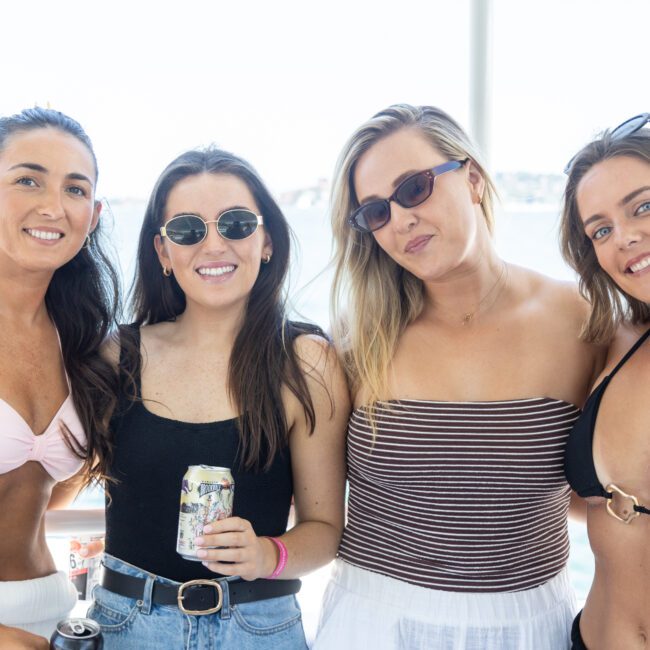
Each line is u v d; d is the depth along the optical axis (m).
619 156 1.43
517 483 1.61
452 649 1.59
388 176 1.65
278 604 1.66
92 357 1.76
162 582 1.60
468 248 1.66
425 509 1.64
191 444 1.65
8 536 1.67
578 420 1.58
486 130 2.39
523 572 1.64
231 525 1.46
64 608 1.73
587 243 1.61
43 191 1.59
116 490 1.68
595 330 1.65
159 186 1.72
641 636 1.39
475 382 1.67
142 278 1.85
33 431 1.67
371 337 1.75
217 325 1.74
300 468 1.77
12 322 1.70
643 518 1.40
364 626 1.65
